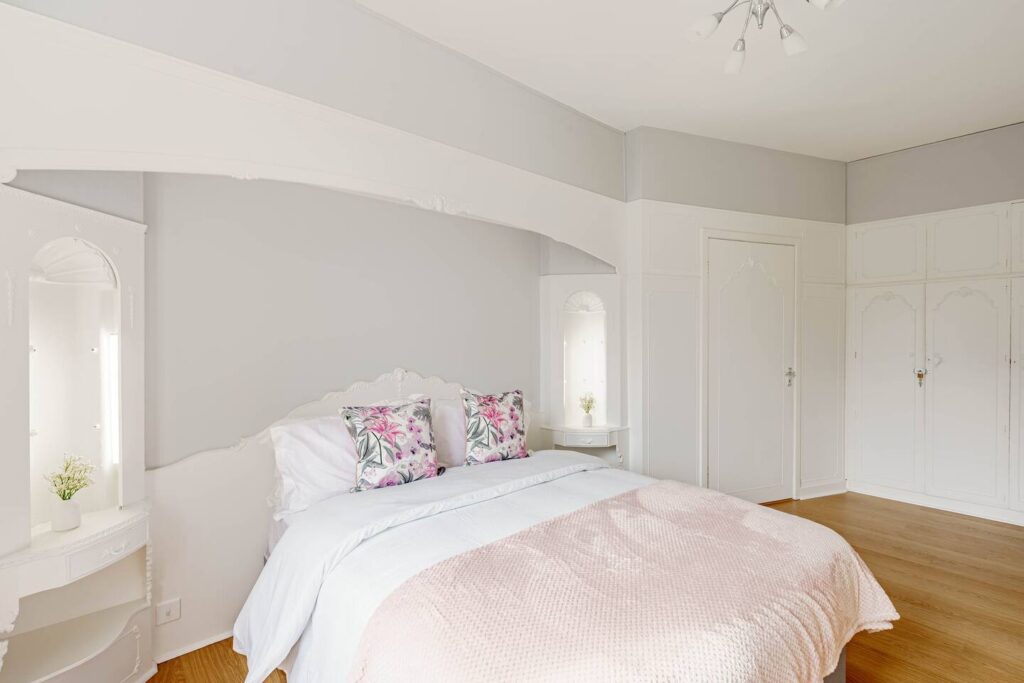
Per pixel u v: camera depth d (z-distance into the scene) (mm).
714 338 4148
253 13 2107
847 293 4785
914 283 4422
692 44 2824
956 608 2695
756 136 4125
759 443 4352
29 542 1678
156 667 2209
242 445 2525
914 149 4414
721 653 1229
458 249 3535
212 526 2422
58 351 2004
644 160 3873
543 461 2908
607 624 1320
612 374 3939
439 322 3438
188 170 1942
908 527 3846
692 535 1911
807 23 2646
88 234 1926
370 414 2537
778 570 1656
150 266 2305
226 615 2469
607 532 1935
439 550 1787
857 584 1855
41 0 1620
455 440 3021
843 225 4785
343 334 2984
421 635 1331
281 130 2195
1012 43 2838
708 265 4121
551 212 3424
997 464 3996
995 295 4020
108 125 1757
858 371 4758
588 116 3678
